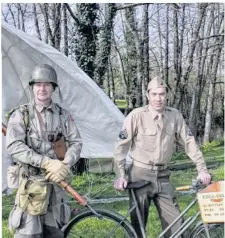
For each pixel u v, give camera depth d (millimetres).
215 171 6605
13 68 4871
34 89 2934
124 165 3361
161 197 3381
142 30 8578
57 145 2975
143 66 8734
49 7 8031
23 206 2898
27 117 2912
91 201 4840
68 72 5078
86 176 6160
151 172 3334
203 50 9391
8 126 2898
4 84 4812
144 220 3408
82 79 5145
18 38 4785
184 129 3381
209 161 7426
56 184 2984
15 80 4891
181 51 9133
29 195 2908
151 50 9016
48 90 2922
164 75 9086
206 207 3104
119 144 3336
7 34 4762
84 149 5469
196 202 3250
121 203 5055
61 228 3203
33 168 2934
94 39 7469
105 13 7594
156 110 3285
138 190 3330
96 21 7477
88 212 3254
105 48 7555
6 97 4816
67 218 3176
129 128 3307
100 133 5398
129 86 8805
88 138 5457
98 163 6145
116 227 3244
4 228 4184
